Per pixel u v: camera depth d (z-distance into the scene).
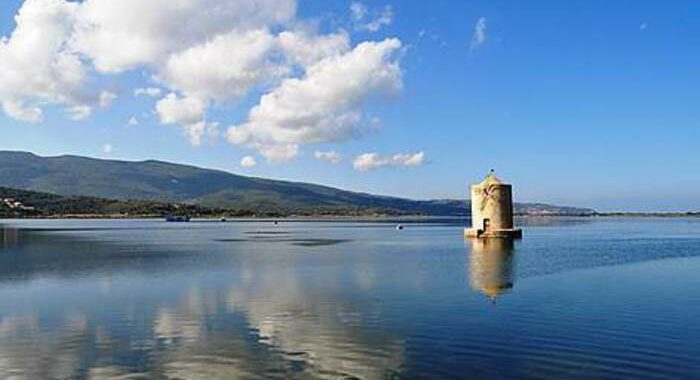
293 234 124.81
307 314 28.67
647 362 20.33
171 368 20.06
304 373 19.34
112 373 19.66
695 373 19.19
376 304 31.19
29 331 25.55
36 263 55.12
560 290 35.44
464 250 69.56
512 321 26.66
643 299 32.25
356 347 22.36
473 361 20.48
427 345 22.58
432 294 34.19
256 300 32.81
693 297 32.72
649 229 153.88
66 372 19.83
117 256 63.69
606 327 25.36
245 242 92.62
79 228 155.75
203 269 49.25
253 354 21.59
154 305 31.52
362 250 72.44
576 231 137.12
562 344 22.59
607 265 50.28
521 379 18.59
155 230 145.50
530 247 74.38
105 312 29.69
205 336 24.34
